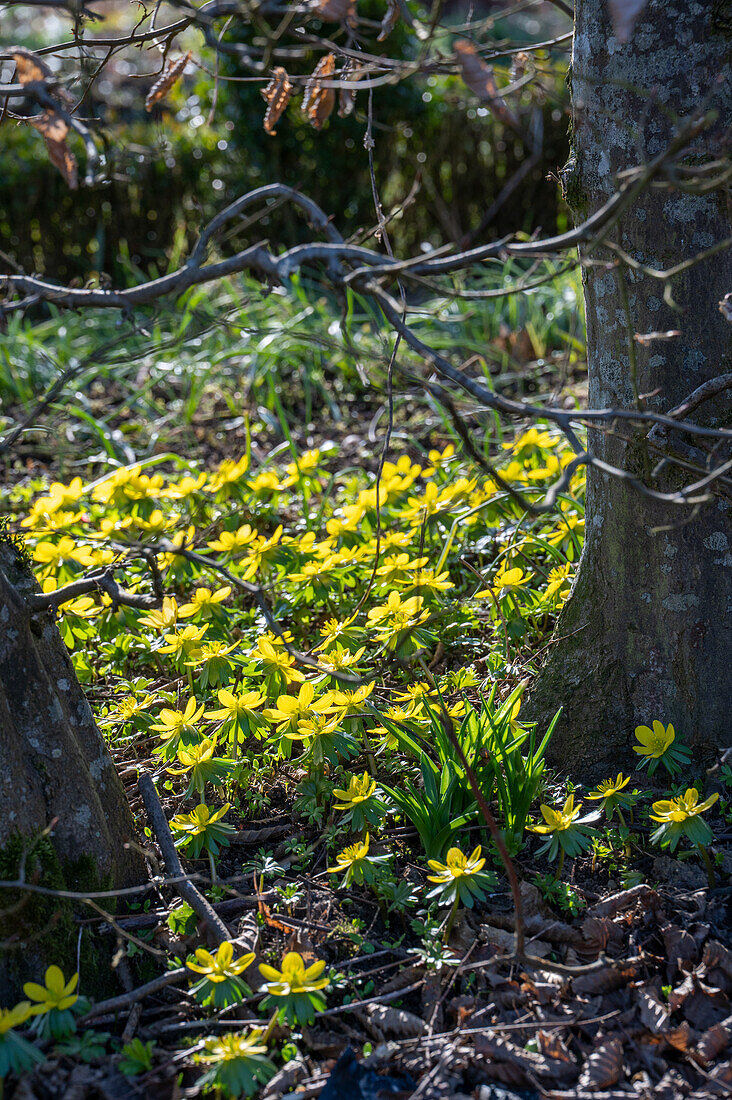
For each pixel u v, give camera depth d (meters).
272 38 2.01
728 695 2.33
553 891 2.09
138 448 5.19
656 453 2.21
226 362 5.87
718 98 1.99
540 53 2.87
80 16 2.06
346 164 7.65
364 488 4.36
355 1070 1.68
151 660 3.14
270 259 1.77
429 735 2.44
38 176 7.51
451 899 1.88
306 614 3.23
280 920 2.04
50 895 1.85
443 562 3.26
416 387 5.07
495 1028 1.75
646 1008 1.79
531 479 3.78
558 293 6.33
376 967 1.95
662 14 1.98
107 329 6.42
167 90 2.19
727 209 2.04
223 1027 1.82
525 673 2.83
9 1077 1.66
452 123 7.72
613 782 2.31
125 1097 1.64
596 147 2.15
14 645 1.89
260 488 3.73
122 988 1.92
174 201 7.67
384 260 1.75
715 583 2.26
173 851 2.13
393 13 2.15
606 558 2.41
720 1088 1.63
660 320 2.17
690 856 2.16
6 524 2.06
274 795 2.49
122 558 2.94
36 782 1.90
